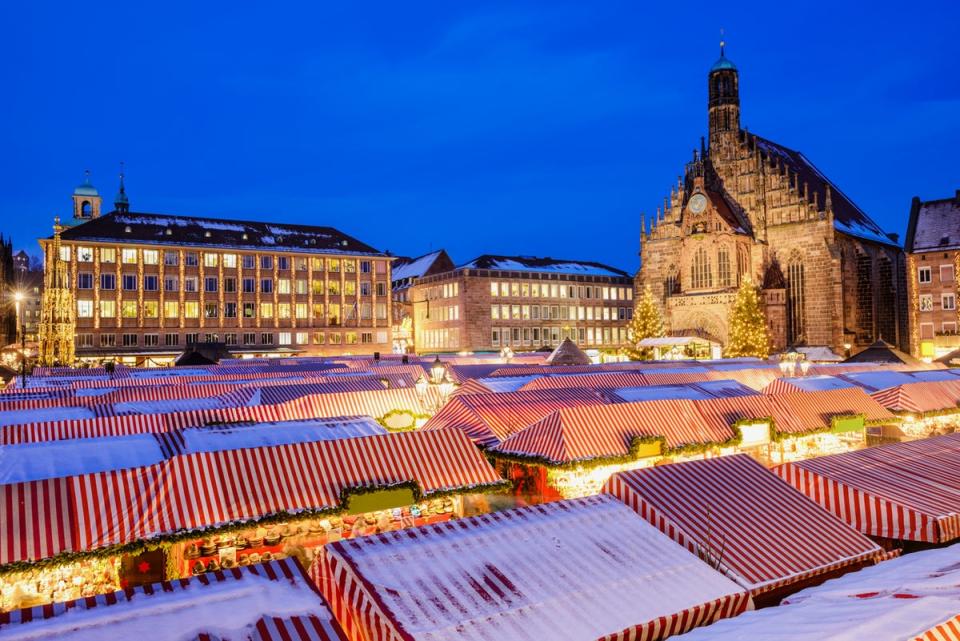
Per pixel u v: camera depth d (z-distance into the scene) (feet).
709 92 358.64
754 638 30.91
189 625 32.07
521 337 410.72
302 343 372.99
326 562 40.16
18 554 47.75
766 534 48.49
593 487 78.38
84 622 31.71
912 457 65.36
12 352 287.07
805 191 318.04
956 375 151.02
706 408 90.74
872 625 29.73
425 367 171.73
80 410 93.81
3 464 61.16
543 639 34.01
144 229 341.21
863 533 54.24
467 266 408.87
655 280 379.35
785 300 321.11
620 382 136.36
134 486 55.36
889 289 326.85
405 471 65.57
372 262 396.16
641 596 38.83
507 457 78.79
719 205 341.41
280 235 383.24
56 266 230.68
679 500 50.65
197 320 345.10
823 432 96.12
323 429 76.69
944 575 36.65
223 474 59.00
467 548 41.55
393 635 33.24
